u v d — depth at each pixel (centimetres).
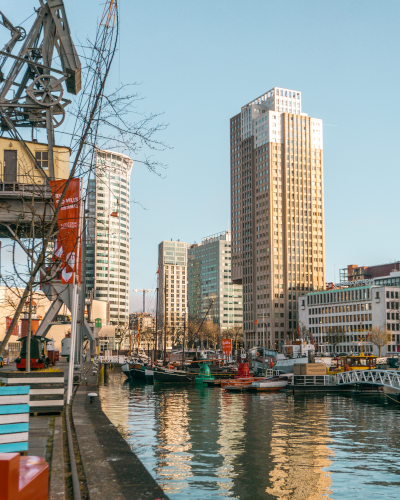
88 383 3850
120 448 1204
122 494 812
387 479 2248
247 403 6116
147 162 1173
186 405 5806
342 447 3059
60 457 1126
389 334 16988
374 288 18700
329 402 6369
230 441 3234
